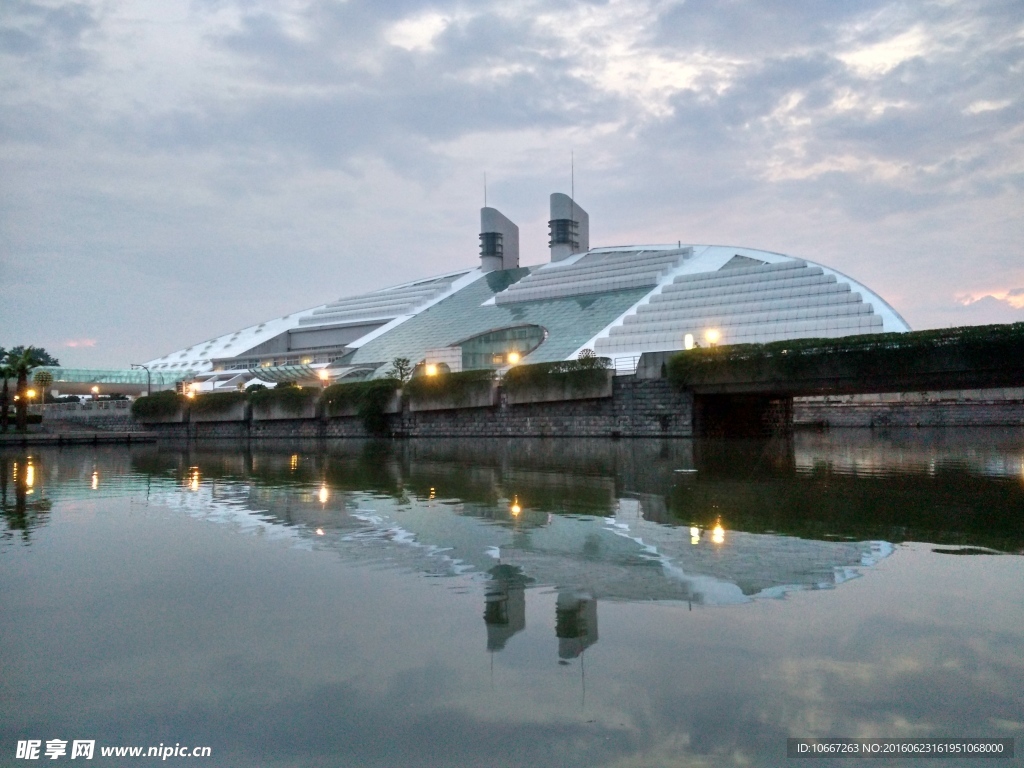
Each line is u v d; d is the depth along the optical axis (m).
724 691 8.34
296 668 9.15
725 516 18.70
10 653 9.75
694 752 7.13
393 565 14.06
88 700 8.43
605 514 19.28
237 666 9.27
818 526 17.14
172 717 7.99
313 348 132.00
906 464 33.28
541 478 28.61
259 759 7.14
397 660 9.33
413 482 28.31
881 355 45.59
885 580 12.35
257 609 11.45
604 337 82.50
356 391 73.75
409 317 122.75
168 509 22.39
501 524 18.08
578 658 9.27
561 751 7.17
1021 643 9.54
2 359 168.12
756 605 11.14
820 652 9.33
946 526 16.98
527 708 8.04
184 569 14.10
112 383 123.62
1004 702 7.99
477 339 93.25
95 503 24.12
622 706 8.05
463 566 13.83
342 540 16.53
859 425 83.62
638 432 55.84
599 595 11.78
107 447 70.31
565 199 134.38
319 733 7.63
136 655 9.66
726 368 51.12
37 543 16.89
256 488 27.69
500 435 63.22
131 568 14.23
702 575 12.79
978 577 12.48
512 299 113.62
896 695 8.20
